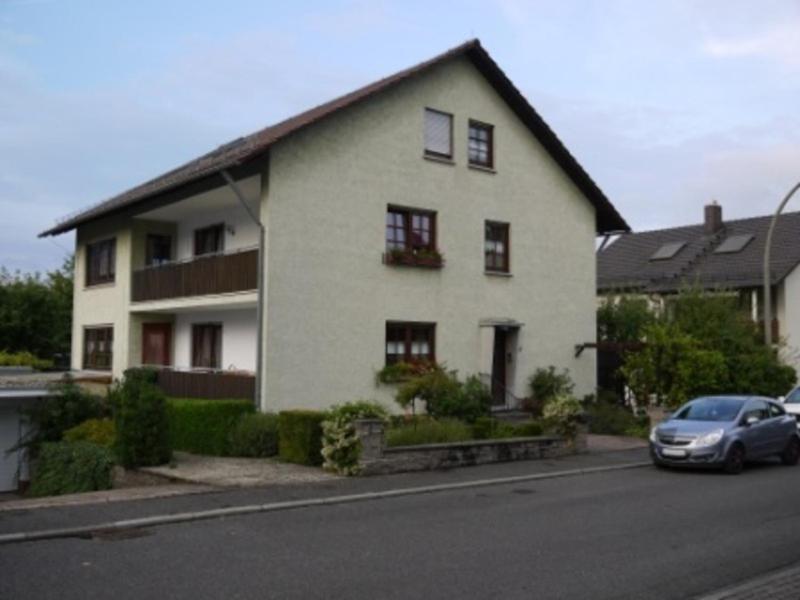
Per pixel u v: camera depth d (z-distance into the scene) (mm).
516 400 23469
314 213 19109
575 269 25594
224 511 10820
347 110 19891
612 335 28078
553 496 12773
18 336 32312
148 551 8672
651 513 11328
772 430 17047
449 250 22047
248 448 16406
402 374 20219
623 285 36219
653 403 22781
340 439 14172
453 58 22328
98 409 20031
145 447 15047
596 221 26609
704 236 38531
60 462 16828
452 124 22422
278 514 10984
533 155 24594
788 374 23953
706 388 22062
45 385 19594
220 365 22328
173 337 24750
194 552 8648
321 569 7984
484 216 23047
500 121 23688
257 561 8273
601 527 10289
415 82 21484
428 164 21672
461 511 11328
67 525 9812
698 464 15797
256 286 18469
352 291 19797
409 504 11914
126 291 24500
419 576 7781
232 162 17297
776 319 32625
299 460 15336
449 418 18203
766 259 23344
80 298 27812
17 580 7469
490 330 22656
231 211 22391
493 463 16406
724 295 25172
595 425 22859
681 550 9078
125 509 10875
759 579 7875
